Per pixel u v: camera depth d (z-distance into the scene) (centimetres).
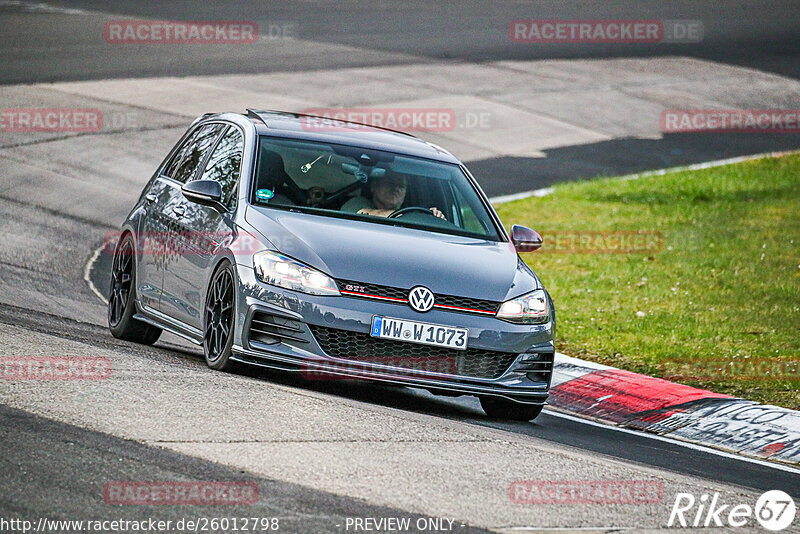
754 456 2806
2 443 1834
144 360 2627
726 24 14188
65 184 5825
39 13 10862
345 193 2878
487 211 3056
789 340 3947
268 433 2061
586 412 3133
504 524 1731
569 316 4247
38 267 4281
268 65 9531
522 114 8962
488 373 2630
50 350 2586
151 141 6912
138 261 3178
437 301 2577
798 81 11269
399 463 1988
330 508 1703
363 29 11825
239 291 2573
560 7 14525
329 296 2520
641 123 9262
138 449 1880
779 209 6681
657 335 3981
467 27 12550
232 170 2922
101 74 8488
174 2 12312
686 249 5569
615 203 6700
